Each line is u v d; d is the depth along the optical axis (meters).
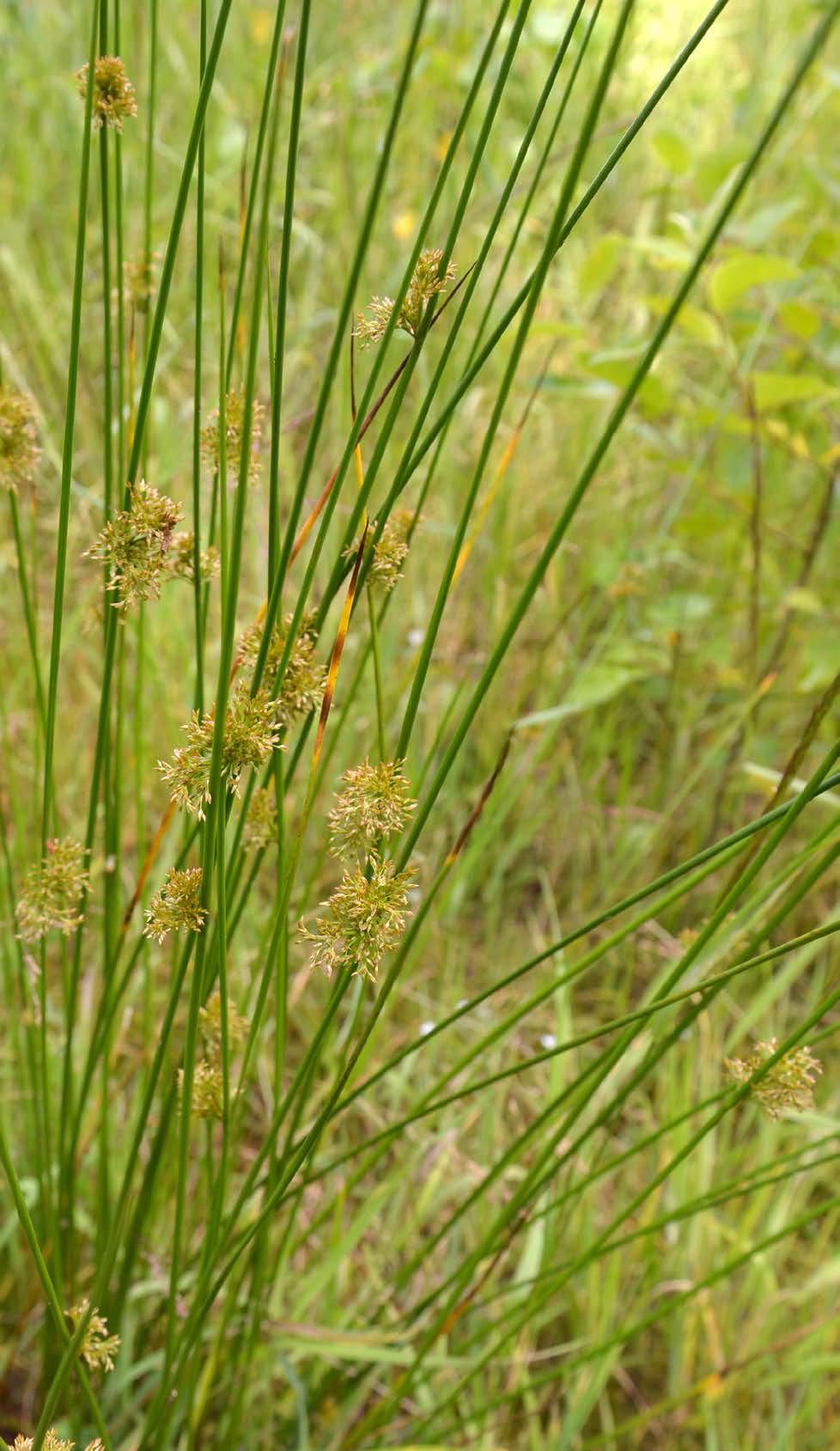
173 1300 0.73
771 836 0.61
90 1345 0.68
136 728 0.83
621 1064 1.06
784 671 1.47
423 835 1.34
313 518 0.65
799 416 1.42
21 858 0.87
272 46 0.60
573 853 1.41
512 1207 0.76
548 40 1.97
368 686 1.35
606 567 1.36
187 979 0.93
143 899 1.11
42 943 0.74
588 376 1.33
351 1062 0.64
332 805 1.27
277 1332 0.87
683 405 1.35
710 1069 1.11
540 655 1.33
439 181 0.56
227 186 1.78
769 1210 1.08
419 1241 1.04
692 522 1.33
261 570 1.38
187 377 1.60
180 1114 0.73
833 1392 0.98
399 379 0.59
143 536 0.60
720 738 1.39
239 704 0.60
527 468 1.60
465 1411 0.94
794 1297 0.98
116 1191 0.95
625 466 1.62
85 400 1.60
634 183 2.03
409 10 2.09
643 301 1.18
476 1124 1.12
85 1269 0.92
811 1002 1.26
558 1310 0.99
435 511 1.53
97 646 1.37
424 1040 0.67
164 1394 0.74
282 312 0.58
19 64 1.92
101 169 0.67
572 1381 0.96
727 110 2.01
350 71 1.90
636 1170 1.08
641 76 2.02
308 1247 1.01
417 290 0.58
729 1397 0.98
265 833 0.71
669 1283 0.97
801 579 1.29
